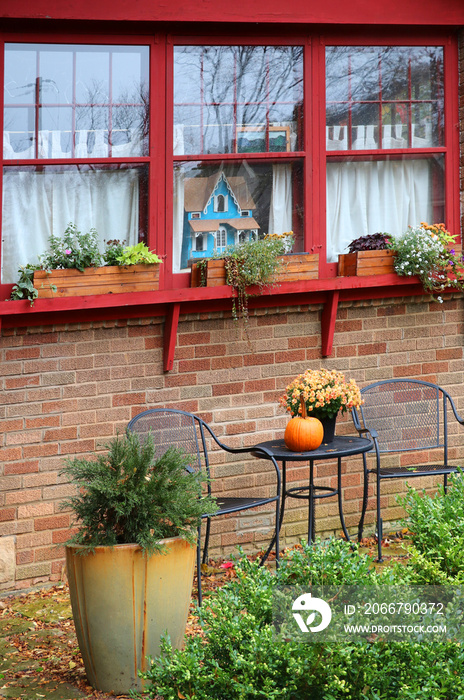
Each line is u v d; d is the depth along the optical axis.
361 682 2.49
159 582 3.37
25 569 4.70
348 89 5.61
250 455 5.30
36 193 4.98
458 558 2.99
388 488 5.71
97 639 3.34
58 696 3.35
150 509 3.42
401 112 5.74
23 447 4.70
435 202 5.86
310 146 5.51
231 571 4.89
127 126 5.14
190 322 5.13
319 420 4.84
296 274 5.27
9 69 4.89
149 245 5.18
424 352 5.80
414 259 5.45
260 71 5.40
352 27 5.55
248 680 2.46
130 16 4.98
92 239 4.95
